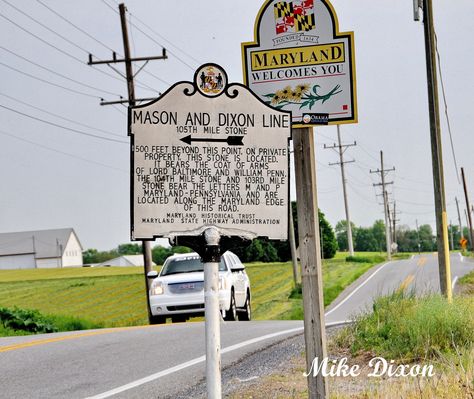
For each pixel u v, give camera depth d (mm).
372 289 51906
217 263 6832
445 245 19141
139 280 77812
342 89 8266
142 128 6969
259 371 10711
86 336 15945
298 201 8133
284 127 7121
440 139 19812
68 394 9844
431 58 20234
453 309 12031
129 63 35250
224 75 7070
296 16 8367
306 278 8055
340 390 9016
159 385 10234
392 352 11055
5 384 10617
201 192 7000
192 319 38406
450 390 8180
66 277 91250
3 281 86750
